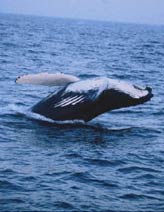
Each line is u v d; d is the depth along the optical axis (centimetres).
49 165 3578
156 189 3238
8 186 3144
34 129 4491
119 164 3697
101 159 3778
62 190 3127
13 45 15850
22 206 2855
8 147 3947
